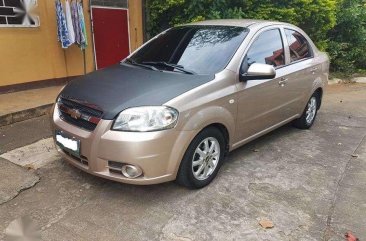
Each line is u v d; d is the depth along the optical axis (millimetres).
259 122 4363
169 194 3568
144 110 3139
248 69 3852
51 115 3787
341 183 3957
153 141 3092
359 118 6484
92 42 7973
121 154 3104
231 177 3963
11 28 6504
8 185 3641
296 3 9250
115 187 3664
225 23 4574
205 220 3188
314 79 5453
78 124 3432
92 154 3236
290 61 4887
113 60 8570
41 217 3166
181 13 8734
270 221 3201
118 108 3178
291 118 5141
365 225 3230
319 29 10148
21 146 4629
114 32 8430
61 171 3961
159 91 3346
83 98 3420
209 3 8492
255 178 3971
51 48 7207
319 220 3268
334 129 5797
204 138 3543
